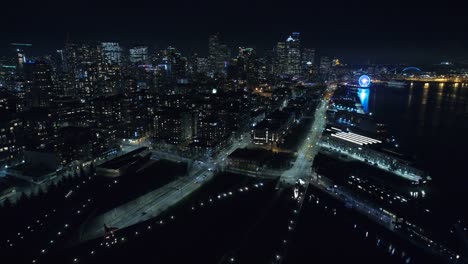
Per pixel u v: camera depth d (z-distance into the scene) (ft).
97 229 525.34
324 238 505.25
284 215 563.89
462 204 620.49
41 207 577.84
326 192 650.84
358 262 455.22
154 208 593.83
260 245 485.15
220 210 582.35
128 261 449.06
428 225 515.91
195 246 481.87
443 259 461.37
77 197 620.90
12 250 464.65
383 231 522.47
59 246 479.41
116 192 644.69
